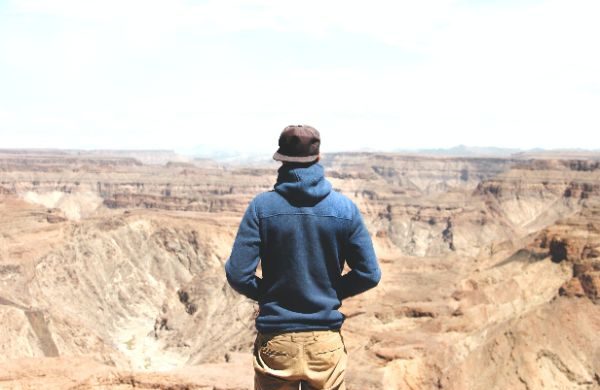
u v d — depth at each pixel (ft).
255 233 20.80
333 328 21.24
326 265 20.92
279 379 20.93
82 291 418.72
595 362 145.89
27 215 481.87
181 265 488.85
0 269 380.17
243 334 301.63
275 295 21.15
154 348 347.77
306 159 20.83
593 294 164.14
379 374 128.88
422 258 332.19
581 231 261.44
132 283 449.89
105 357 279.69
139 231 504.84
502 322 168.04
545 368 144.77
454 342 162.81
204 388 83.25
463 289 267.39
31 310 277.03
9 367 85.10
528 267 261.65
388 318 222.89
